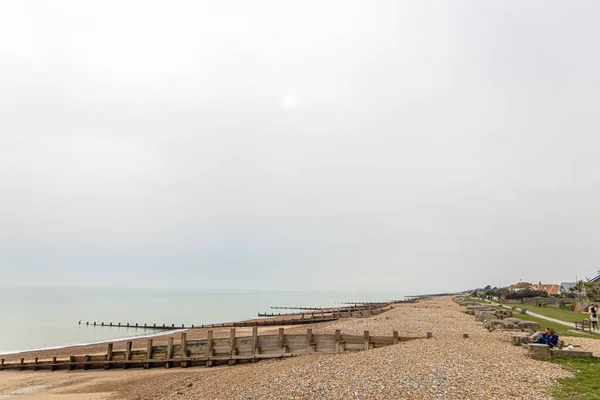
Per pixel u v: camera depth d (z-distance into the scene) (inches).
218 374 1031.6
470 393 555.5
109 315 4313.5
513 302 3543.3
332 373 738.8
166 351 1375.5
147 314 4475.9
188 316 4220.0
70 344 2228.1
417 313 2274.9
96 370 1391.5
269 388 703.1
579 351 764.0
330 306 6417.3
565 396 522.6
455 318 1923.0
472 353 831.7
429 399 542.0
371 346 1171.3
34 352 1894.7
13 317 3969.0
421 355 837.8
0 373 1412.4
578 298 2834.6
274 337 1274.6
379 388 611.8
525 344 905.5
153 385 1042.7
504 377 626.8
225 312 4864.7
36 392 1087.0
